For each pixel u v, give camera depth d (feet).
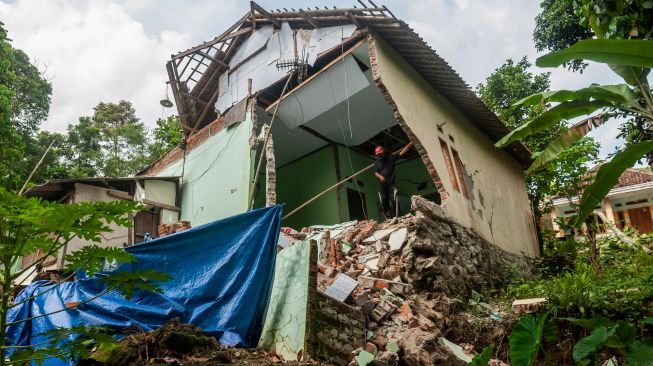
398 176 46.93
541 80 56.39
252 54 38.14
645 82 18.57
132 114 97.14
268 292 18.52
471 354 22.06
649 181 62.13
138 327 16.06
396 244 26.78
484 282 29.96
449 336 23.06
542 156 21.70
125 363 14.08
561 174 43.83
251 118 35.45
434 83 35.60
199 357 14.78
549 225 60.75
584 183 42.50
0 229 8.96
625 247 42.96
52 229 9.38
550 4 42.88
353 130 40.04
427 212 27.81
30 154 61.93
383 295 23.11
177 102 42.37
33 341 16.75
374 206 44.09
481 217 35.50
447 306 24.17
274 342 17.94
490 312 25.85
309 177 43.34
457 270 27.35
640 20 19.89
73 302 17.16
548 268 39.22
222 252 18.92
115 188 38.22
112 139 89.40
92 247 9.95
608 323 15.60
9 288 9.14
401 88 30.66
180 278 18.44
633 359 13.20
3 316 9.00
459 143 36.96
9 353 16.34
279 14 35.24
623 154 17.37
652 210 63.62
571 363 23.18
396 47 31.35
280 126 39.06
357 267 26.11
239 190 34.35
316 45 33.01
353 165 43.47
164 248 18.78
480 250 32.30
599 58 16.39
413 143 29.68
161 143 64.23
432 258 25.82
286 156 44.04
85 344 10.31
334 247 27.20
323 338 17.75
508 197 43.34
